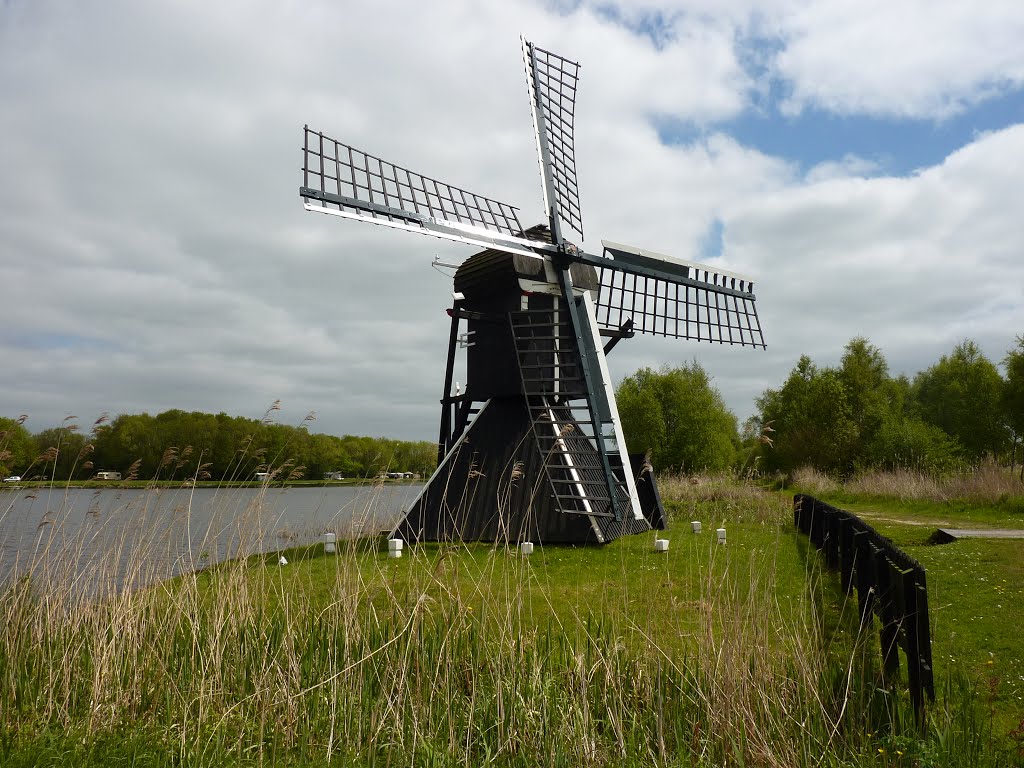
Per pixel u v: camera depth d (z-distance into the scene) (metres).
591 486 13.50
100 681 6.05
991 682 5.46
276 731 5.32
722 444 43.81
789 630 6.84
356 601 6.57
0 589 6.99
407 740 5.46
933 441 33.34
